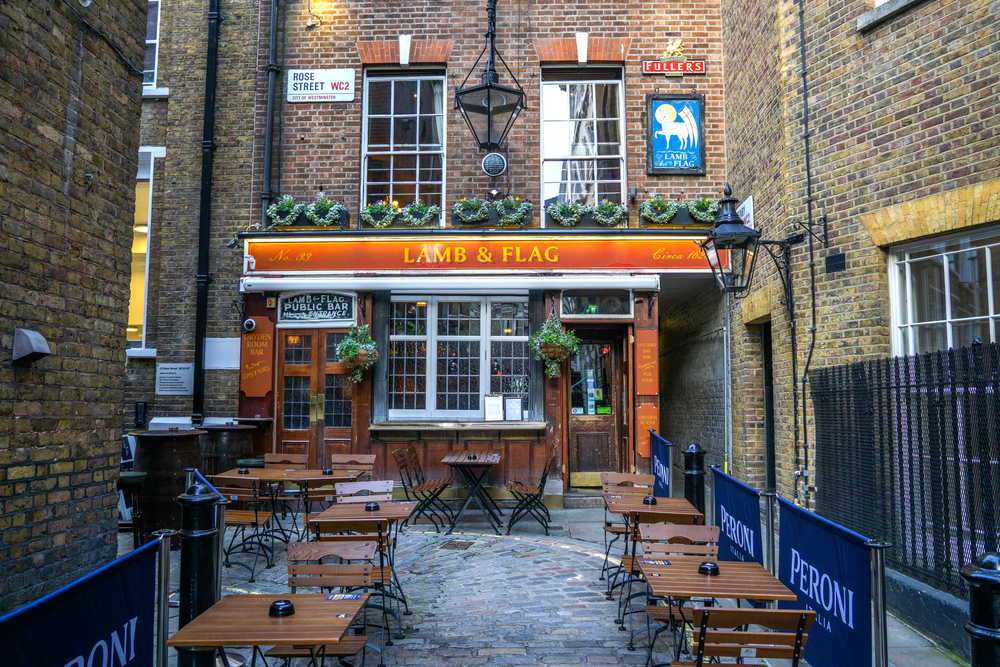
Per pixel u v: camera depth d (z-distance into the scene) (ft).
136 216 37.76
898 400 17.60
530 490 27.04
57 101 15.24
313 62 34.50
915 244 20.70
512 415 32.35
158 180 37.42
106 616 8.54
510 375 32.86
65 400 15.40
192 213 36.37
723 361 32.99
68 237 15.58
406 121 34.63
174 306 35.86
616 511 17.37
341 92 34.30
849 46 22.56
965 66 18.94
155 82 38.19
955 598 15.03
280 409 32.55
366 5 34.50
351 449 32.04
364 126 34.55
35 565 14.35
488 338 32.91
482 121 33.88
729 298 31.99
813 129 23.84
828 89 23.29
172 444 23.73
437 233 32.40
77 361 15.85
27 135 14.26
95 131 16.62
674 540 15.40
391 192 34.30
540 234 32.27
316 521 15.53
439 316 32.96
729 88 32.73
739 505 16.26
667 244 32.24
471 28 34.27
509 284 31.83
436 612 17.60
